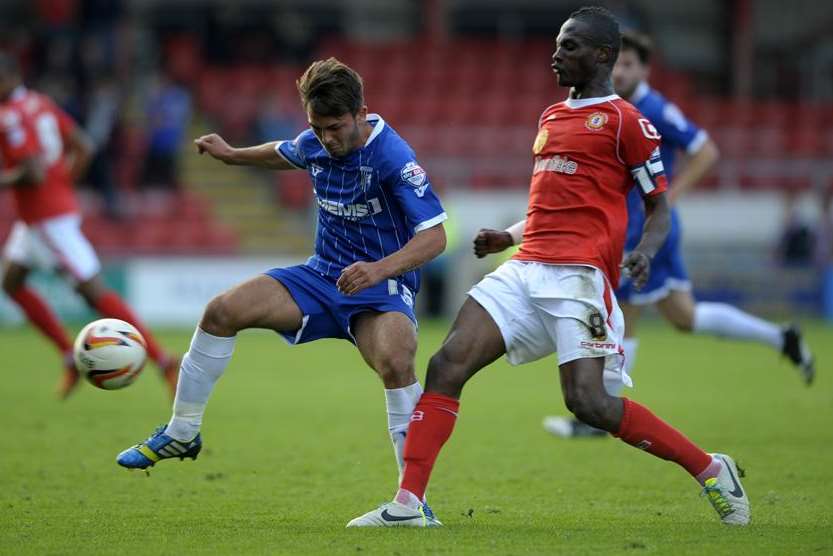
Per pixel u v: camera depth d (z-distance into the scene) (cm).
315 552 1778
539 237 2030
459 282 8081
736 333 3659
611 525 2050
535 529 1998
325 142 2005
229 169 9300
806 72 11394
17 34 9631
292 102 9506
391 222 2098
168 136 8506
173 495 2370
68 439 3147
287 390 4469
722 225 8444
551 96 10150
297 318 2102
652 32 11338
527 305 2008
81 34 9194
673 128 3306
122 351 2180
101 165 8188
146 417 3616
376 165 2042
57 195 4125
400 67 10238
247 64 10219
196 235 8512
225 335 2067
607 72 2030
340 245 2127
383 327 2047
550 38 11425
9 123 4009
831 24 11344
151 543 1861
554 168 2025
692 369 5331
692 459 2030
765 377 4966
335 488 2469
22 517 2114
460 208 8288
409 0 11194
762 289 8238
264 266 7756
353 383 4734
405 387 2020
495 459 2881
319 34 11050
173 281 7575
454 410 1991
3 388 4409
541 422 3594
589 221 2005
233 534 1942
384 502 2305
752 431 3341
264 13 10856
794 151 9838
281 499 2334
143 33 10294
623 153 2000
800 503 2281
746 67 11088
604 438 3241
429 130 9462
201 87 9762
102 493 2384
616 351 1998
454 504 2295
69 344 4194
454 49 10462
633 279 1978
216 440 3173
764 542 1866
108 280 7488
